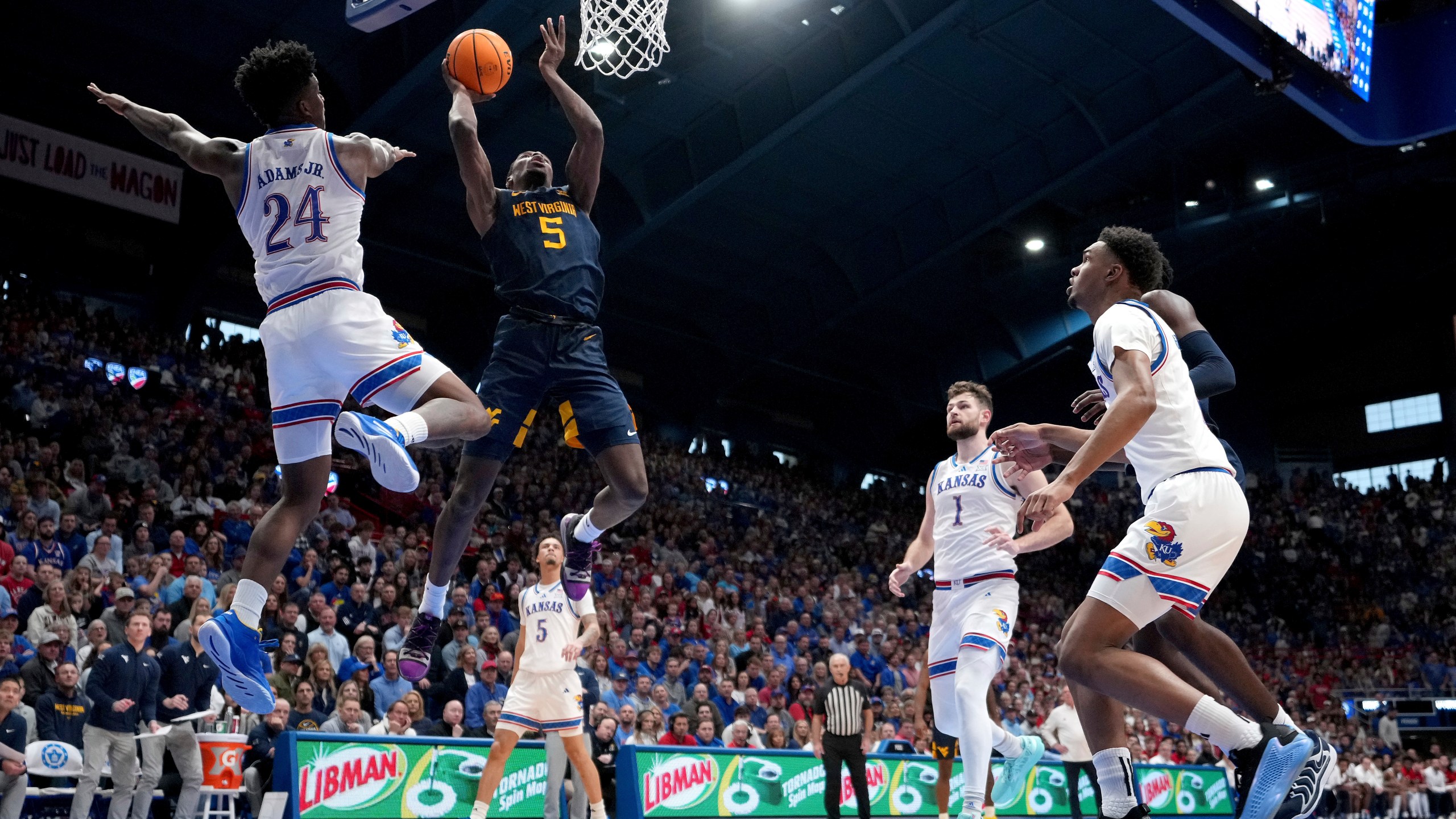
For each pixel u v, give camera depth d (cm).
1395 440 3238
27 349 1725
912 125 2152
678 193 2120
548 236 489
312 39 1786
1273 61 991
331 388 412
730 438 3078
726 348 2739
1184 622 428
